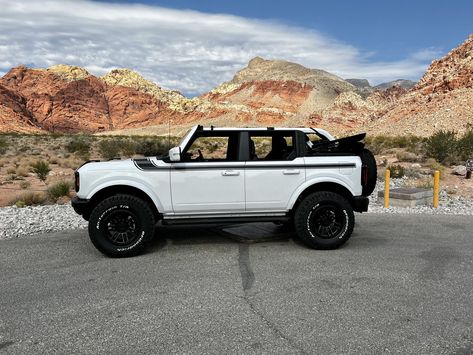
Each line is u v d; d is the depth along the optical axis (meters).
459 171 17.19
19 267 6.08
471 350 3.67
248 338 3.88
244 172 6.70
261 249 6.90
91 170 6.48
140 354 3.62
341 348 3.70
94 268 5.99
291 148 7.30
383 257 6.43
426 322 4.20
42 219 9.52
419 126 53.97
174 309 4.53
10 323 4.25
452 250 6.83
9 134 66.56
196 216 6.73
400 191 11.85
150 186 6.53
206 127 6.86
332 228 6.86
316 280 5.40
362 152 7.22
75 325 4.18
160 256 6.54
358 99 125.19
